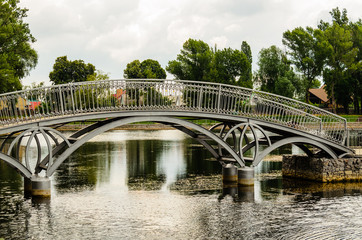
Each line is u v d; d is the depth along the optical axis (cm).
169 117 1867
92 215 1570
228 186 2100
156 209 1661
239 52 7688
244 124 2009
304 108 2178
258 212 1609
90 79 8456
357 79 7550
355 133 2894
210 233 1362
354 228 1415
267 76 7600
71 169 2677
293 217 1543
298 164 2317
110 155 3438
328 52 7081
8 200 1788
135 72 10250
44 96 1714
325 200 1800
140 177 2378
